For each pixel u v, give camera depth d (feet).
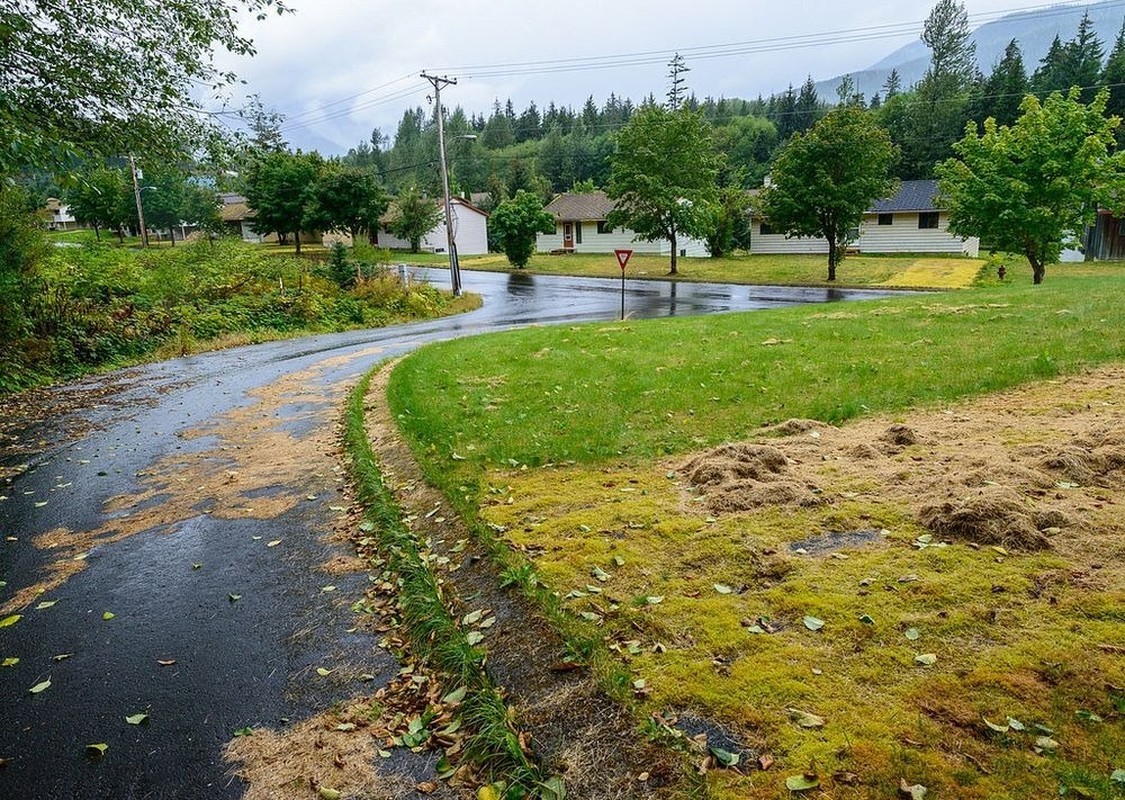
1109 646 8.56
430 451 19.65
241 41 34.81
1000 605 9.69
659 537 12.94
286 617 12.58
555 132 298.56
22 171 34.45
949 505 12.30
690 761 7.52
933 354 26.78
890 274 94.58
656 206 105.19
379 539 15.43
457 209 176.04
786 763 7.28
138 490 19.76
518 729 8.83
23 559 15.40
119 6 30.35
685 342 35.60
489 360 33.76
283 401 31.53
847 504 13.46
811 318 41.27
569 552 12.71
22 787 8.59
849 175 87.61
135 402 32.12
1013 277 86.07
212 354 47.96
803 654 9.07
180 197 157.17
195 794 8.37
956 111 178.70
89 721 9.84
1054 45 207.72
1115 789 6.48
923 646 8.98
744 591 10.82
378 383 32.19
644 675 9.02
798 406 20.97
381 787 8.29
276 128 58.54
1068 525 11.65
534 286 101.14
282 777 8.57
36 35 28.12
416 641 11.32
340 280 77.87
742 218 135.95
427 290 80.64
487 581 12.35
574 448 18.60
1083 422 17.13
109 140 32.63
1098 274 85.10
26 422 28.43
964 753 7.13
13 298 39.09
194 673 10.93
